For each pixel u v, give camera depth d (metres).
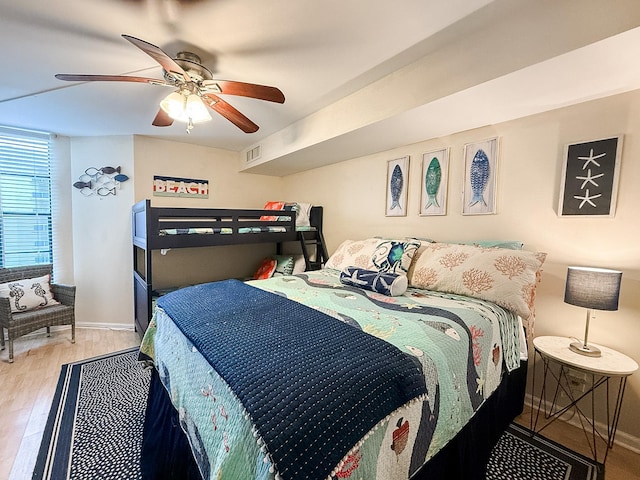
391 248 2.33
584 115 1.80
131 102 2.42
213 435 0.94
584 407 1.86
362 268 2.34
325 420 0.76
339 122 2.38
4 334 2.95
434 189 2.56
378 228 3.05
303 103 2.43
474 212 2.31
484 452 1.48
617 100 1.69
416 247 2.23
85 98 2.35
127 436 1.75
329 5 1.33
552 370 1.99
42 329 3.37
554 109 1.90
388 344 1.12
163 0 1.30
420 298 1.84
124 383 2.32
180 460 1.21
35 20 1.43
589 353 1.64
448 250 2.14
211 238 2.89
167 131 3.19
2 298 2.60
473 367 1.35
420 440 1.02
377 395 0.87
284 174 4.25
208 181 3.84
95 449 1.64
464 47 1.59
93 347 2.98
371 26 1.48
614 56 1.30
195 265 3.74
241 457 0.75
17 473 1.48
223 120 2.82
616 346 1.74
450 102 1.77
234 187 4.05
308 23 1.45
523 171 2.06
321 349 1.05
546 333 2.00
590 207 1.79
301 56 1.74
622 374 1.46
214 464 0.88
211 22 1.44
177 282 3.63
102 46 1.65
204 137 3.40
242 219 3.54
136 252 3.35
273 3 1.32
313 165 3.63
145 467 1.43
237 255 4.06
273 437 0.70
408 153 2.75
